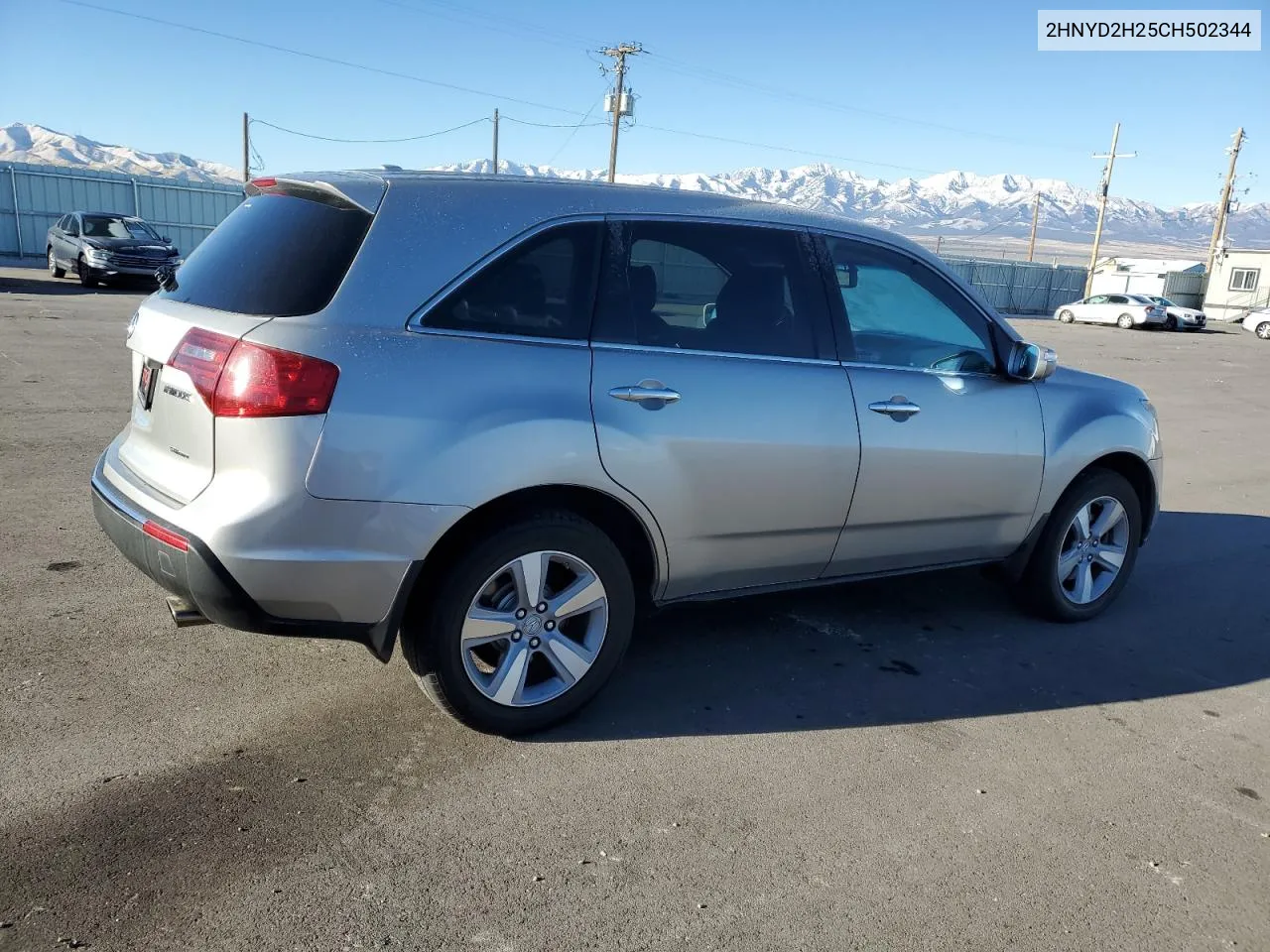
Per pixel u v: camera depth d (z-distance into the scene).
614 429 3.15
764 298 3.58
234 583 2.75
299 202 3.13
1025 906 2.55
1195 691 4.01
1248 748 3.53
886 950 2.36
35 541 4.84
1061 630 4.62
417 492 2.84
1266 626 4.84
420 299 2.93
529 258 3.12
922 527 4.02
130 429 3.43
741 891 2.55
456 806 2.85
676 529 3.37
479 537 3.03
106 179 32.84
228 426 2.76
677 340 3.37
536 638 3.22
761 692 3.74
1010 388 4.21
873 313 3.88
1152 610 5.00
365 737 3.21
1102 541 4.80
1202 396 15.56
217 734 3.17
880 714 3.62
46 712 3.22
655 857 2.67
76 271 22.00
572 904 2.46
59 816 2.67
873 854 2.74
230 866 2.51
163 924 2.29
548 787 2.98
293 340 2.75
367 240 2.93
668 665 3.94
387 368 2.82
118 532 3.05
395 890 2.47
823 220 3.81
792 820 2.89
